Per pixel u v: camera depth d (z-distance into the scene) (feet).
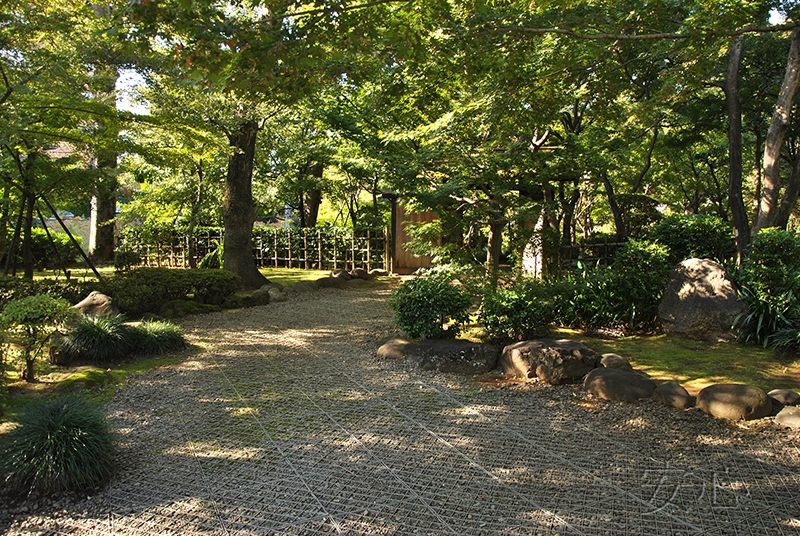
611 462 10.17
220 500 8.86
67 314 14.67
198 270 30.09
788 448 10.66
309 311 27.73
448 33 13.52
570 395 14.14
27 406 10.27
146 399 13.79
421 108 22.35
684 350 18.78
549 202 24.81
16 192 29.68
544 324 20.36
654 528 8.02
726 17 14.32
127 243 52.49
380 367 16.83
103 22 22.70
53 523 8.26
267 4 10.62
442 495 8.96
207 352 18.85
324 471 9.83
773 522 8.16
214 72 10.86
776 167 26.68
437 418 12.46
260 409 13.07
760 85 36.14
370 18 11.35
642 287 21.70
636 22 14.79
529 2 15.58
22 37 20.63
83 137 24.39
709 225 26.20
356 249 48.16
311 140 45.55
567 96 20.17
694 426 11.86
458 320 18.44
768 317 19.38
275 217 67.05
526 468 9.93
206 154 33.73
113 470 9.78
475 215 24.95
